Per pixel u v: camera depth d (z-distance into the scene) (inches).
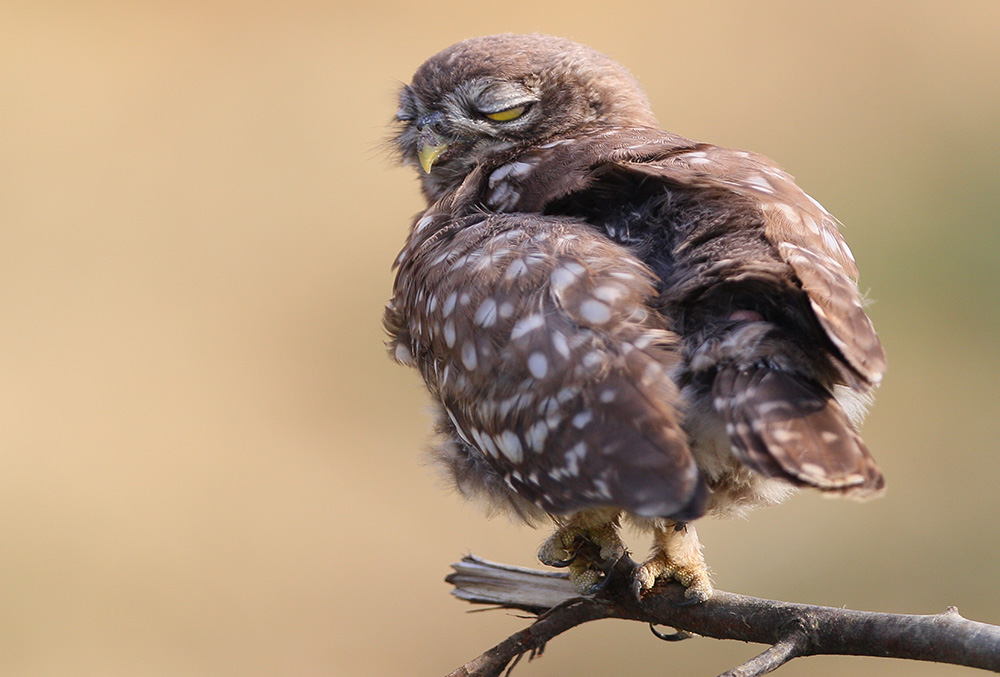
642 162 319.9
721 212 289.9
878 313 889.5
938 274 915.4
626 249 291.0
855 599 696.4
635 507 249.4
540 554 331.3
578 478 259.0
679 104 1021.8
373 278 936.3
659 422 254.4
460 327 287.0
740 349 260.1
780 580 705.0
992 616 691.4
